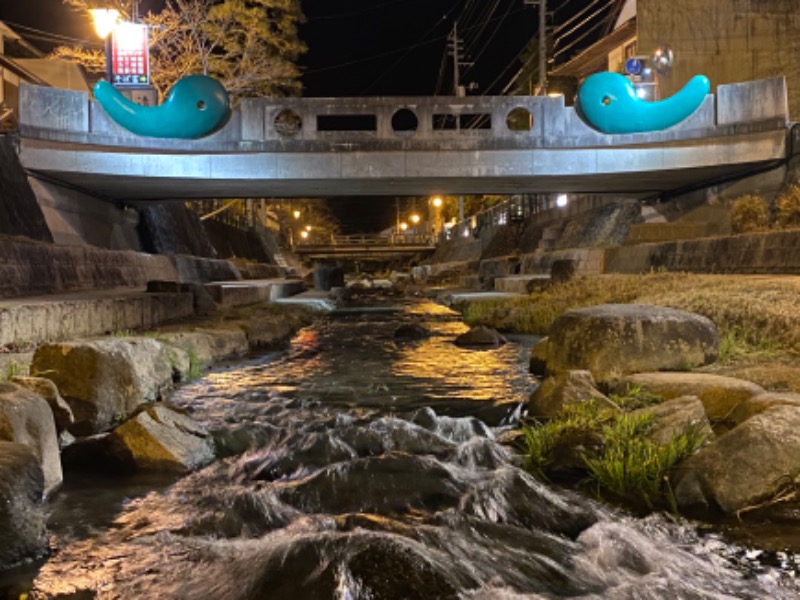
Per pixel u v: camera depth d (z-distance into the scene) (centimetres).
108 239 2498
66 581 434
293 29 4050
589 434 661
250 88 3672
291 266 7088
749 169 2209
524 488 585
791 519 512
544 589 419
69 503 574
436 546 474
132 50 2298
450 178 2206
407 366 1316
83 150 2005
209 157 2111
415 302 3588
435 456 695
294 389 1075
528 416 822
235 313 1850
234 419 856
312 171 2150
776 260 1489
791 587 421
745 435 552
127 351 877
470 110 2183
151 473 651
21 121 1911
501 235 4847
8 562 448
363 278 8312
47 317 1012
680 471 573
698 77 2120
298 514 551
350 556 437
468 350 1550
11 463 466
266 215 7469
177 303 1673
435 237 8606
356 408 928
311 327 2177
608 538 491
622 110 2144
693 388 758
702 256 1805
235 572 440
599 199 3350
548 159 2192
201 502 575
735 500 526
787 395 655
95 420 772
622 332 900
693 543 485
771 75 2914
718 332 1016
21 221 1762
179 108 2052
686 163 2167
